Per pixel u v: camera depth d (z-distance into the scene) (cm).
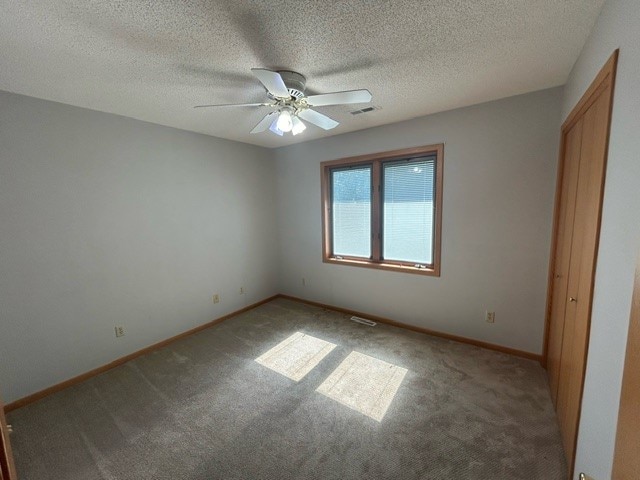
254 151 397
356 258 371
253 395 218
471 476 149
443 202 286
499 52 169
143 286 286
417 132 293
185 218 320
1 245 205
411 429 181
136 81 194
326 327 337
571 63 183
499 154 253
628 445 64
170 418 196
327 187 379
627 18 104
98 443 177
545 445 166
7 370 210
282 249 439
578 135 173
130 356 277
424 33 149
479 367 246
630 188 98
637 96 95
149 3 120
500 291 266
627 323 97
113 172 260
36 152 217
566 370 171
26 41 145
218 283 360
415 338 304
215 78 192
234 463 161
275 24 138
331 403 207
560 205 218
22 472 159
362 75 195
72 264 239
